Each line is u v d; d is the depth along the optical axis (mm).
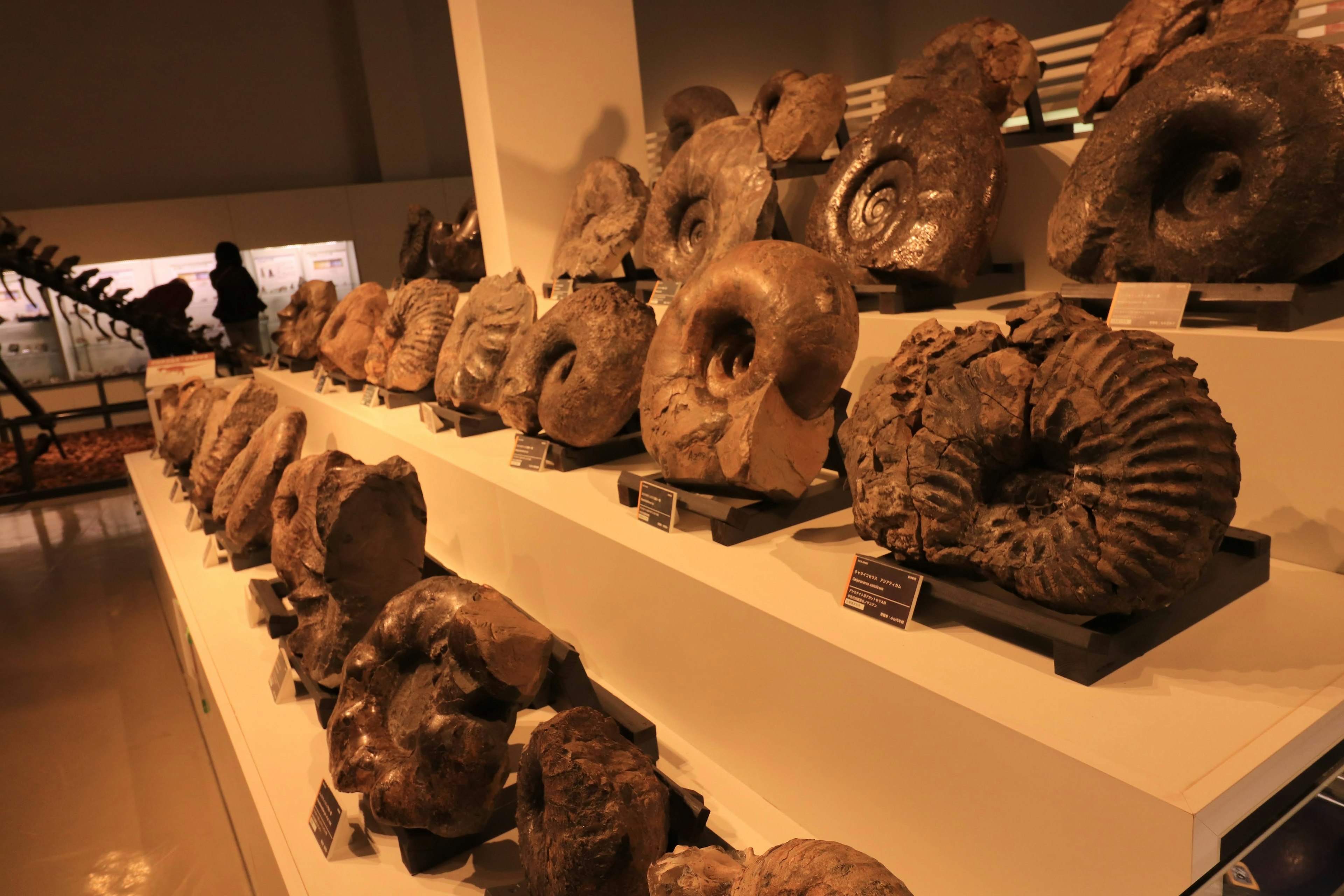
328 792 1561
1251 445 1498
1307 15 2264
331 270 8727
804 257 1756
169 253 7910
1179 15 2133
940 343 1426
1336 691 1076
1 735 3457
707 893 993
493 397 2887
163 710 3541
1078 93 3100
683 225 2904
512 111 3486
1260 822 965
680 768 1621
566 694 1619
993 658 1214
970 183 2141
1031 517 1236
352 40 8758
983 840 1132
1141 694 1096
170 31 8172
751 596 1459
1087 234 1810
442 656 1519
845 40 8367
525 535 2199
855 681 1266
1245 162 1593
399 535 1897
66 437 8367
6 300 7852
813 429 1784
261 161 8664
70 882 2602
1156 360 1140
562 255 3301
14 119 7781
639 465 2377
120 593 4809
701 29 8367
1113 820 968
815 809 1407
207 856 2658
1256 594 1347
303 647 2012
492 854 1514
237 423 3266
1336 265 1592
